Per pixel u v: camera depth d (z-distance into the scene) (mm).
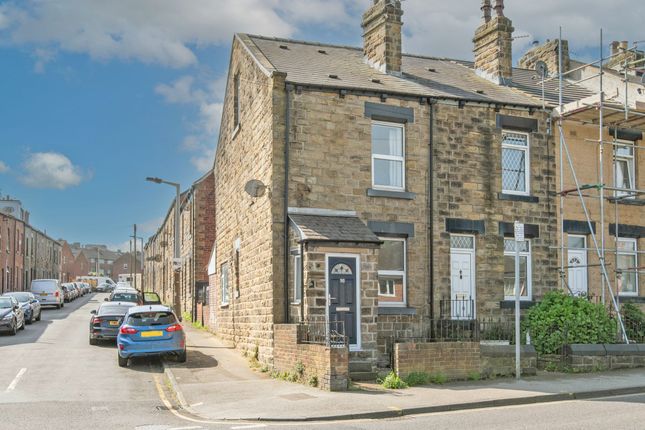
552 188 19906
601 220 19297
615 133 21000
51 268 84375
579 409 11867
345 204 17297
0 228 50906
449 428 10141
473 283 18594
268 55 19906
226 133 24328
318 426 10508
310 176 17031
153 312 18219
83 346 22391
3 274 52219
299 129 17047
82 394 13992
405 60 23250
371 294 15914
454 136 18719
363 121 17703
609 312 19359
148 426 10555
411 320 17406
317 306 15414
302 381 14672
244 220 20234
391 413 11531
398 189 18141
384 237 17797
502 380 15070
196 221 35375
